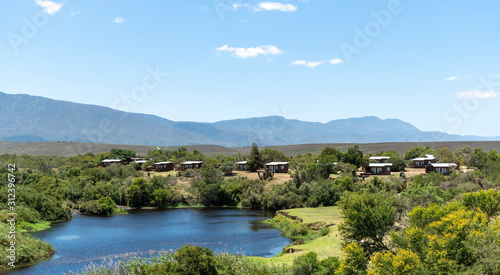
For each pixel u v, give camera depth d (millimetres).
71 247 61438
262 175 129875
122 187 115938
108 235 71438
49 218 85938
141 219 90875
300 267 38281
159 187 118062
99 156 181875
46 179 114625
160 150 198625
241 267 41125
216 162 153125
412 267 28062
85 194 108812
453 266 28109
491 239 29266
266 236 70250
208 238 68750
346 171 117688
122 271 42625
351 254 33969
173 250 58094
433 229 33875
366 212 40250
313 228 69875
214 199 115875
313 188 103312
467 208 45219
